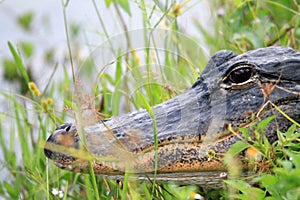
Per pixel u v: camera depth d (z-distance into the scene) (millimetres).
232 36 13172
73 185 10953
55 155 9227
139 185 10562
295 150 9102
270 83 9398
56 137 9211
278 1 13406
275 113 9383
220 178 9242
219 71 9578
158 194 9766
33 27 16766
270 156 8898
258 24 12680
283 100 9414
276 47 9852
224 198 9570
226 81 9438
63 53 15453
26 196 11641
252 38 12586
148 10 12836
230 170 8828
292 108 9445
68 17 16281
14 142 12273
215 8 14211
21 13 17188
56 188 10781
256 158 9031
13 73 14547
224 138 9219
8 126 13227
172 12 12438
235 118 9289
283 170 7945
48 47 15789
